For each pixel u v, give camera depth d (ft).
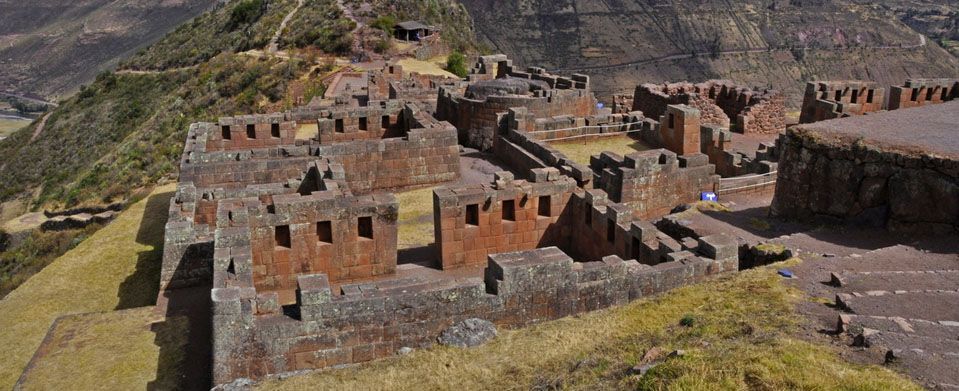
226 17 449.06
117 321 75.31
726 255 66.54
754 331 52.90
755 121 148.05
